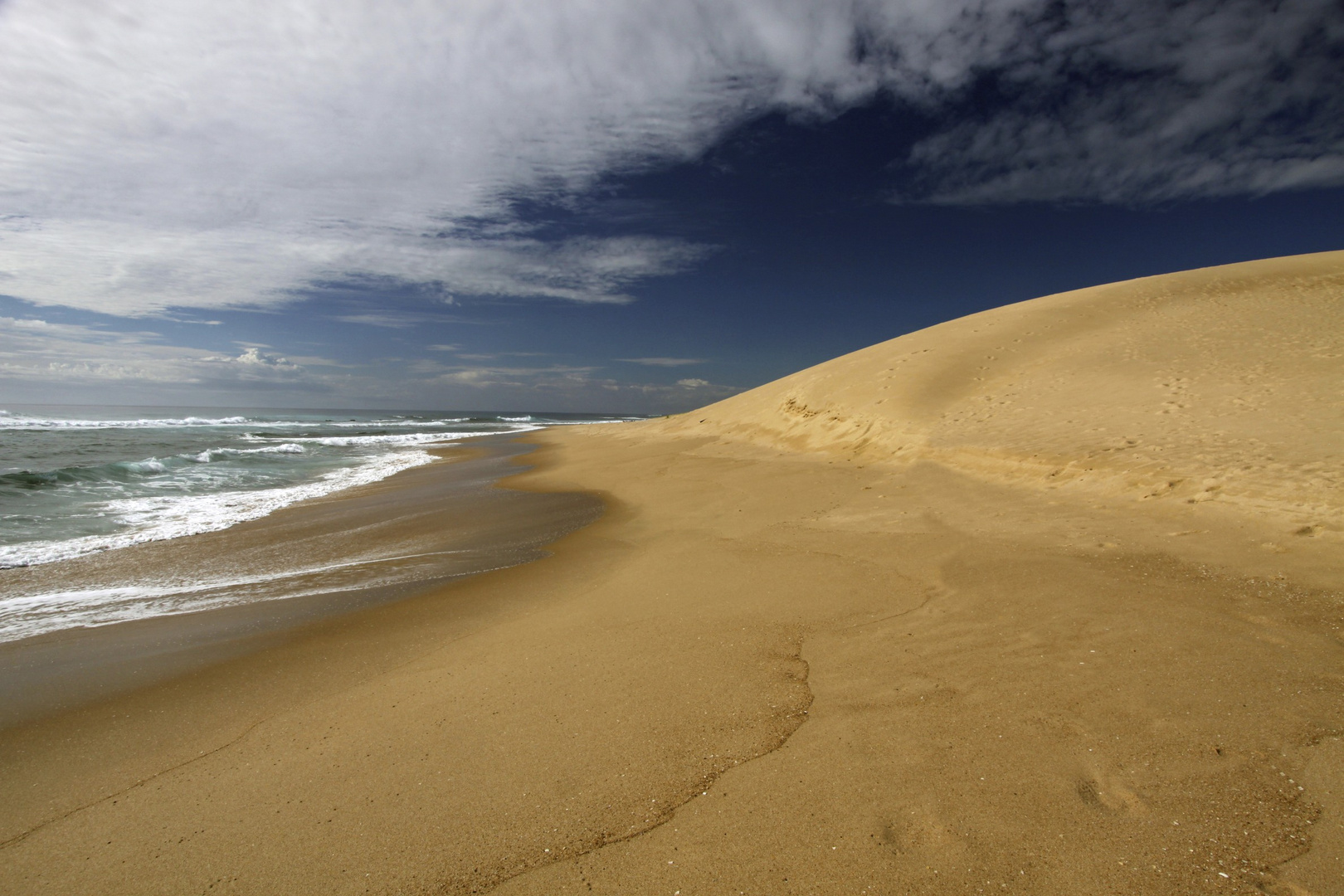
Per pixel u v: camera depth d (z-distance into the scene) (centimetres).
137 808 282
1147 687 312
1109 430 847
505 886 221
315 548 845
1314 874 196
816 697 338
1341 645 330
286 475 1670
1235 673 315
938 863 216
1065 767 259
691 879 218
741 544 691
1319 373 861
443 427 4972
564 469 1659
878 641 402
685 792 264
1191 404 866
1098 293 1780
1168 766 253
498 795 271
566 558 721
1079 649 360
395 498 1273
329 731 341
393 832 252
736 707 334
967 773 261
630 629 462
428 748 313
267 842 252
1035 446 869
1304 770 241
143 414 7225
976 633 399
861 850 225
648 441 2134
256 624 548
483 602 569
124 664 465
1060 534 575
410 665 429
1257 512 520
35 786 306
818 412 1506
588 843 239
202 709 383
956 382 1343
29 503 1162
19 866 246
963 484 828
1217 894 193
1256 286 1563
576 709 343
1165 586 434
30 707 396
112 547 858
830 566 578
